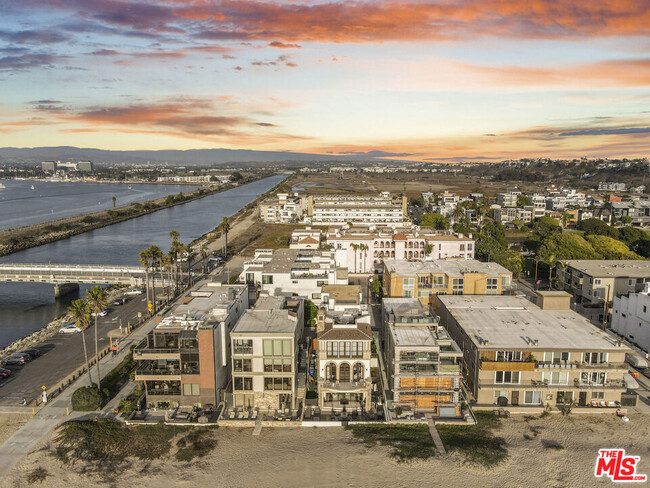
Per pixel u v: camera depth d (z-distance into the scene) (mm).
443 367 73250
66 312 131500
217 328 76625
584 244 161500
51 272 152250
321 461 63562
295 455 65000
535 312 92250
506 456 64000
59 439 68375
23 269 151250
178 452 65875
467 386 81250
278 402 75938
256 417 74062
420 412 74375
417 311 86125
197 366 75500
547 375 75250
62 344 104062
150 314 122188
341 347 76000
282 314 83062
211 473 61531
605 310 111125
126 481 60031
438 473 60750
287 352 74250
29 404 78438
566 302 93562
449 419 73000
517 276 159375
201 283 151750
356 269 169000
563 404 76125
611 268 133750
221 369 78562
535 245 191000
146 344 79812
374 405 78062
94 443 67500
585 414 74750
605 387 74750
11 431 70688
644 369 88875
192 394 76000
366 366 76312
